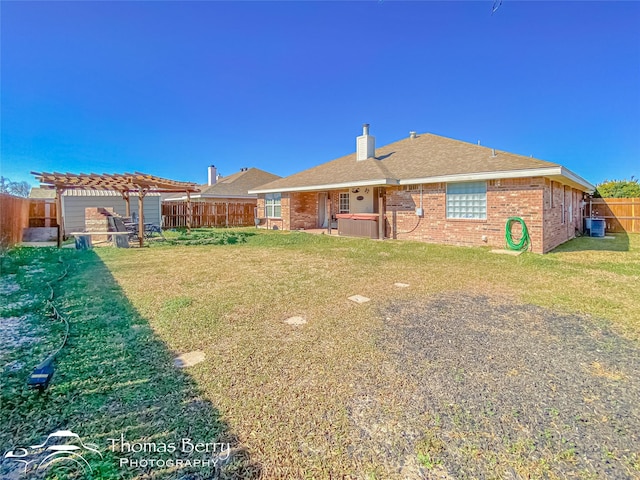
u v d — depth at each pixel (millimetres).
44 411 2334
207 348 3365
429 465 1869
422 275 6852
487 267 7703
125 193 16922
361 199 16719
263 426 2189
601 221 15641
